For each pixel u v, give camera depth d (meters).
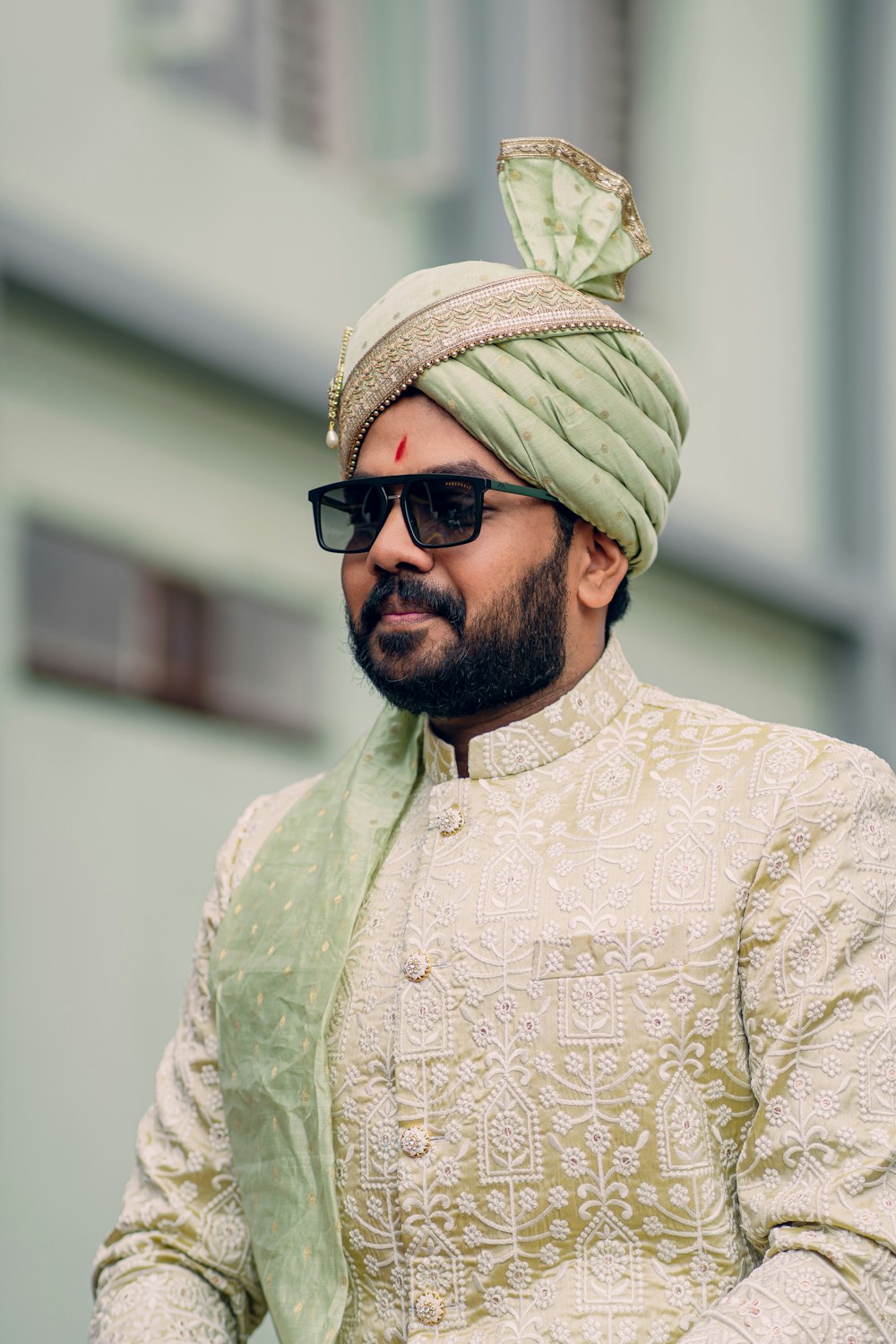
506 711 3.40
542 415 3.30
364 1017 3.21
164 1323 3.25
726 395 9.95
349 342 3.50
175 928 7.85
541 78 9.27
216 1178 3.43
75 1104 7.35
